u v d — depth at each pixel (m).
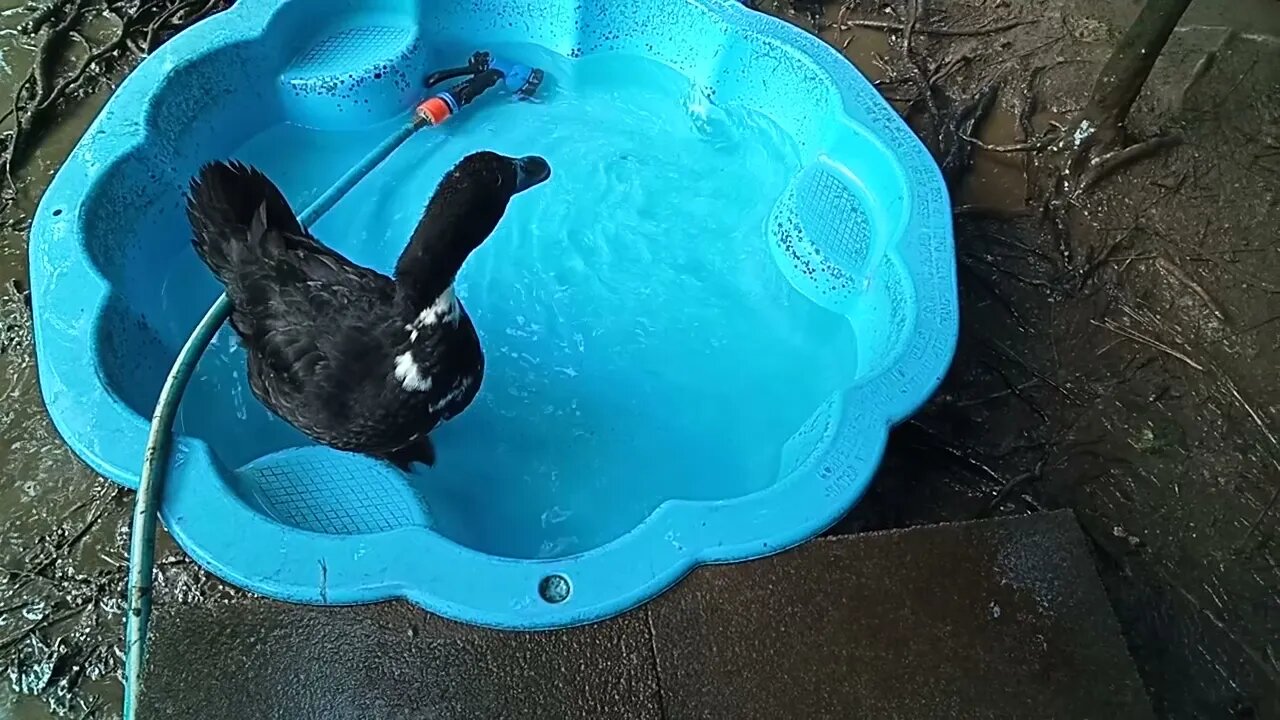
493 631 0.85
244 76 1.36
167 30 1.57
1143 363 1.24
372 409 0.98
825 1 1.63
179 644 0.84
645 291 1.33
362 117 1.44
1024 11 1.61
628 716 0.82
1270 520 1.11
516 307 1.32
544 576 0.87
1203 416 1.19
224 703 0.82
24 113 1.46
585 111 1.53
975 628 0.86
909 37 1.59
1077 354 1.25
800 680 0.84
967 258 1.34
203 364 1.21
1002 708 0.83
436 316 0.99
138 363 1.11
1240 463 1.15
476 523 1.12
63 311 1.05
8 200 1.39
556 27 1.53
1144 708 0.83
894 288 1.17
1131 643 1.03
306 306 0.99
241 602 0.86
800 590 0.88
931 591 0.88
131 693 0.82
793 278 1.32
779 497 0.94
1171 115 1.46
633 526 1.14
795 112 1.44
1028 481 1.14
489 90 1.51
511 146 1.47
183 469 0.93
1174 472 1.15
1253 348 1.25
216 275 1.04
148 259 1.23
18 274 1.31
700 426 1.22
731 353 1.28
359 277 1.01
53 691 0.99
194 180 1.02
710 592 0.88
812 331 1.30
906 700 0.83
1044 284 1.31
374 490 1.04
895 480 1.14
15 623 1.03
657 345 1.29
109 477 0.96
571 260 1.36
